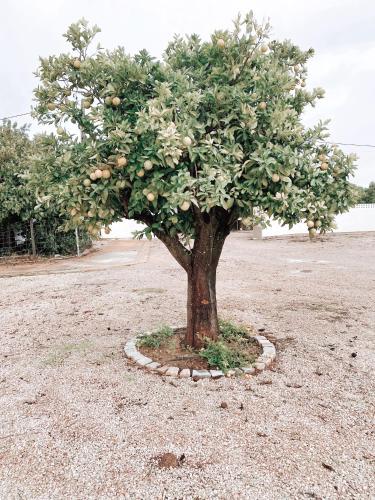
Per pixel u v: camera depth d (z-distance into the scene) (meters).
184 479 2.60
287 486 2.52
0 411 3.50
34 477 2.64
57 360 4.69
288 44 4.75
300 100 4.57
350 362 4.55
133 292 8.51
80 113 3.91
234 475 2.63
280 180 3.67
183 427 3.21
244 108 3.61
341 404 3.57
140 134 3.47
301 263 12.52
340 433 3.11
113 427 3.22
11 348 5.17
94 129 3.91
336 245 17.66
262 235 22.72
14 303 7.77
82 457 2.84
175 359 4.57
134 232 4.07
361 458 2.79
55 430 3.19
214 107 3.93
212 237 4.62
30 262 14.28
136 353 4.74
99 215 3.72
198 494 2.46
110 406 3.56
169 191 3.48
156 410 3.48
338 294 8.02
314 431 3.13
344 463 2.74
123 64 3.63
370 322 6.09
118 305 7.39
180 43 4.42
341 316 6.45
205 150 3.55
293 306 7.11
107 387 3.95
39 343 5.35
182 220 4.42
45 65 3.84
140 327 5.97
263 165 3.42
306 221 3.97
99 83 3.80
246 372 4.24
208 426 3.22
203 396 3.74
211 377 4.15
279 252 15.73
